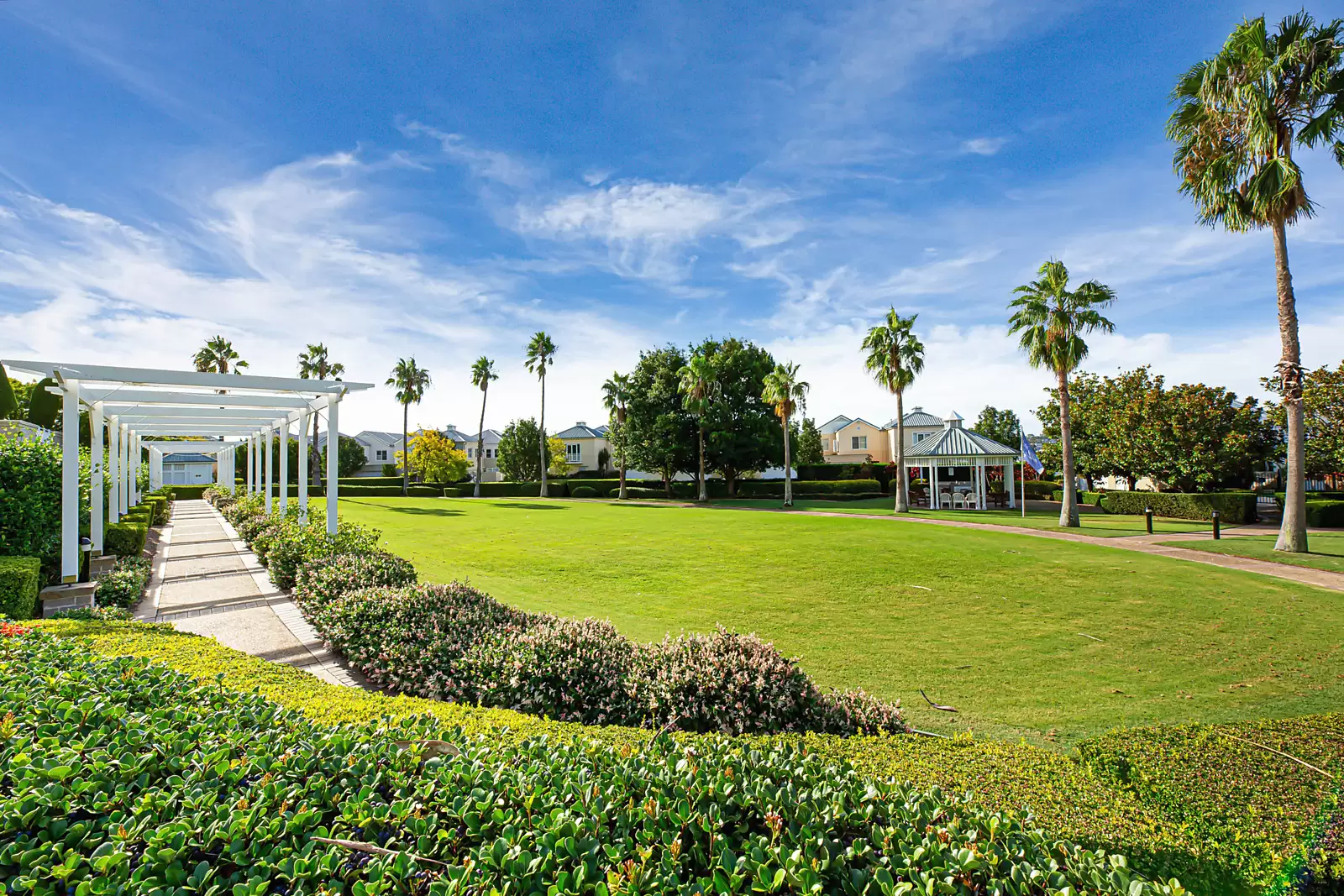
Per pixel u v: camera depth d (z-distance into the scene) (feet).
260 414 46.01
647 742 9.57
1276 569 40.27
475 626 18.43
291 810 6.11
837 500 129.39
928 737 11.38
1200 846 7.53
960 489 118.62
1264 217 44.45
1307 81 41.88
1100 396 99.96
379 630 18.62
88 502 33.12
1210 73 44.11
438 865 5.41
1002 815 6.45
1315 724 11.56
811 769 7.38
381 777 6.65
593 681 15.07
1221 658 22.16
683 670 14.60
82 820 5.80
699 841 5.77
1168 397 85.81
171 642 14.97
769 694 13.98
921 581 36.42
